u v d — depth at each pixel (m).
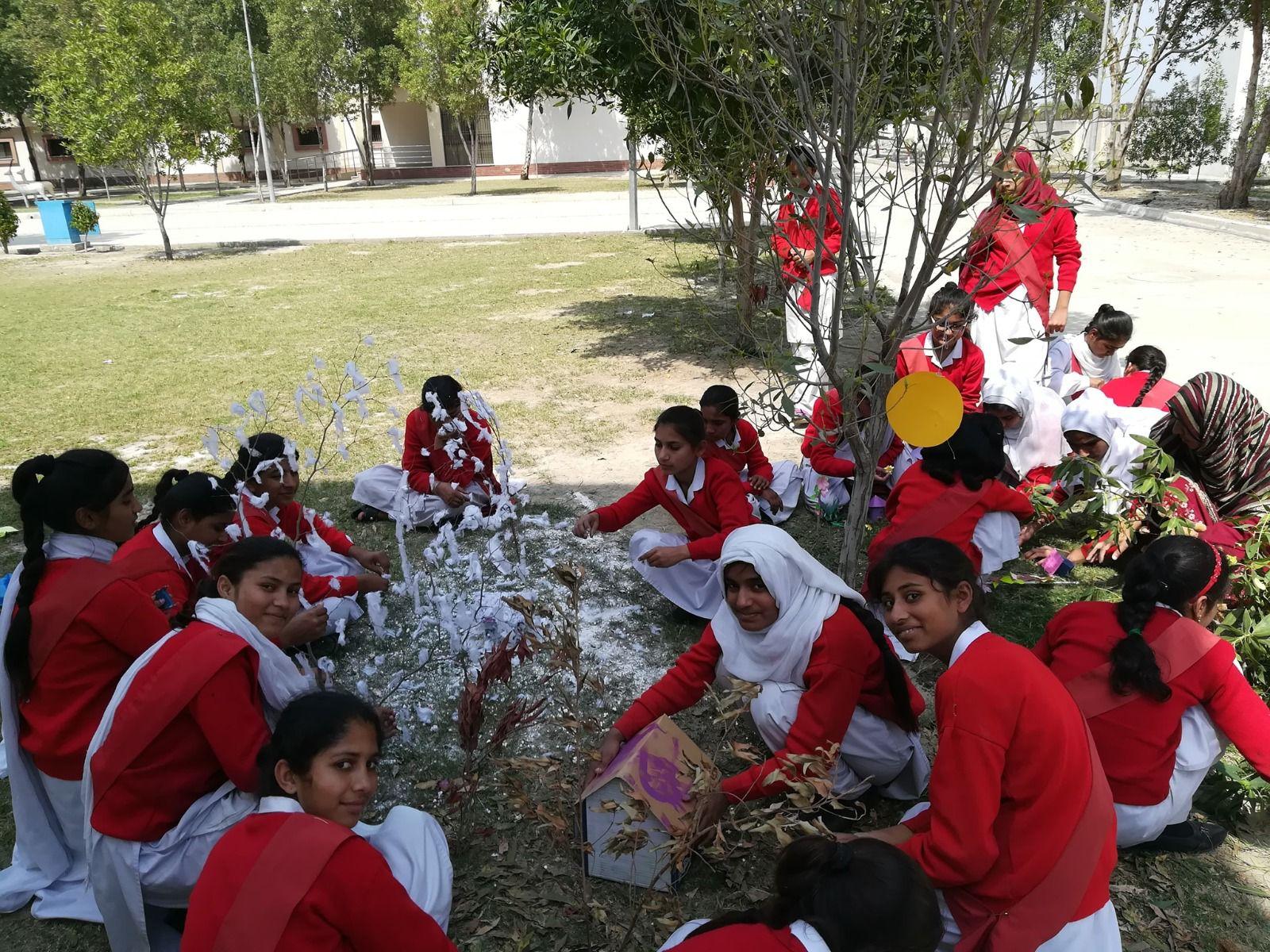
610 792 2.82
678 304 11.86
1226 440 4.22
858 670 2.94
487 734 3.75
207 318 12.48
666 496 4.45
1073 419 5.12
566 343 10.16
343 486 6.42
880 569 2.52
